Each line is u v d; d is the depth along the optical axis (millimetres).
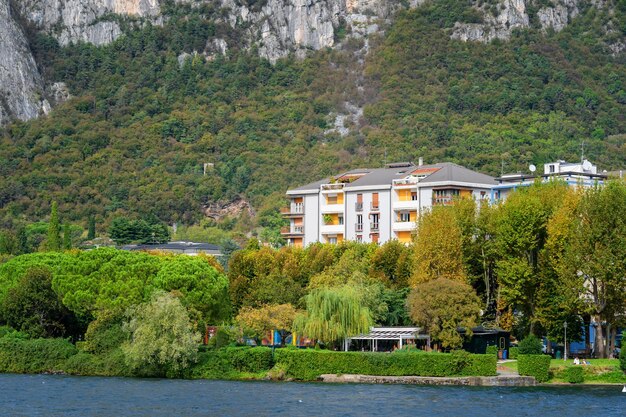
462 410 160625
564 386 189875
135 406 164750
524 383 191875
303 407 163375
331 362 198125
